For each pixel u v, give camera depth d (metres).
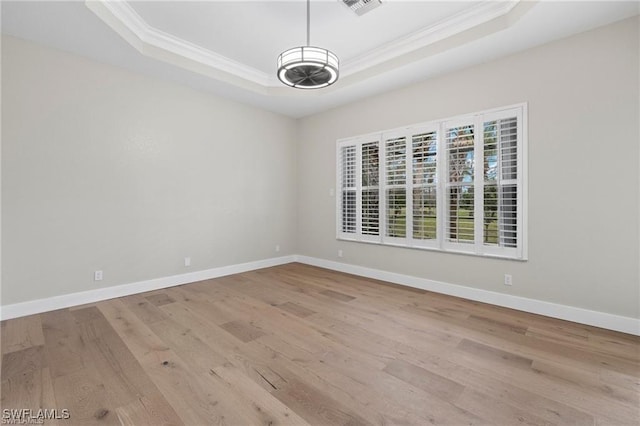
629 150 2.57
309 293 3.81
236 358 2.22
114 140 3.56
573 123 2.83
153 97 3.88
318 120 5.37
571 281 2.88
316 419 1.60
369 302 3.47
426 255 3.95
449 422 1.58
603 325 2.71
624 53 2.58
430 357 2.24
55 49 3.13
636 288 2.57
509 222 3.27
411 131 4.05
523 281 3.16
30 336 2.55
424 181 3.95
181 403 1.72
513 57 3.18
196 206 4.36
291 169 5.71
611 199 2.66
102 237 3.50
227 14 2.94
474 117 3.47
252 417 1.62
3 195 2.89
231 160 4.77
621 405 1.71
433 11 2.88
